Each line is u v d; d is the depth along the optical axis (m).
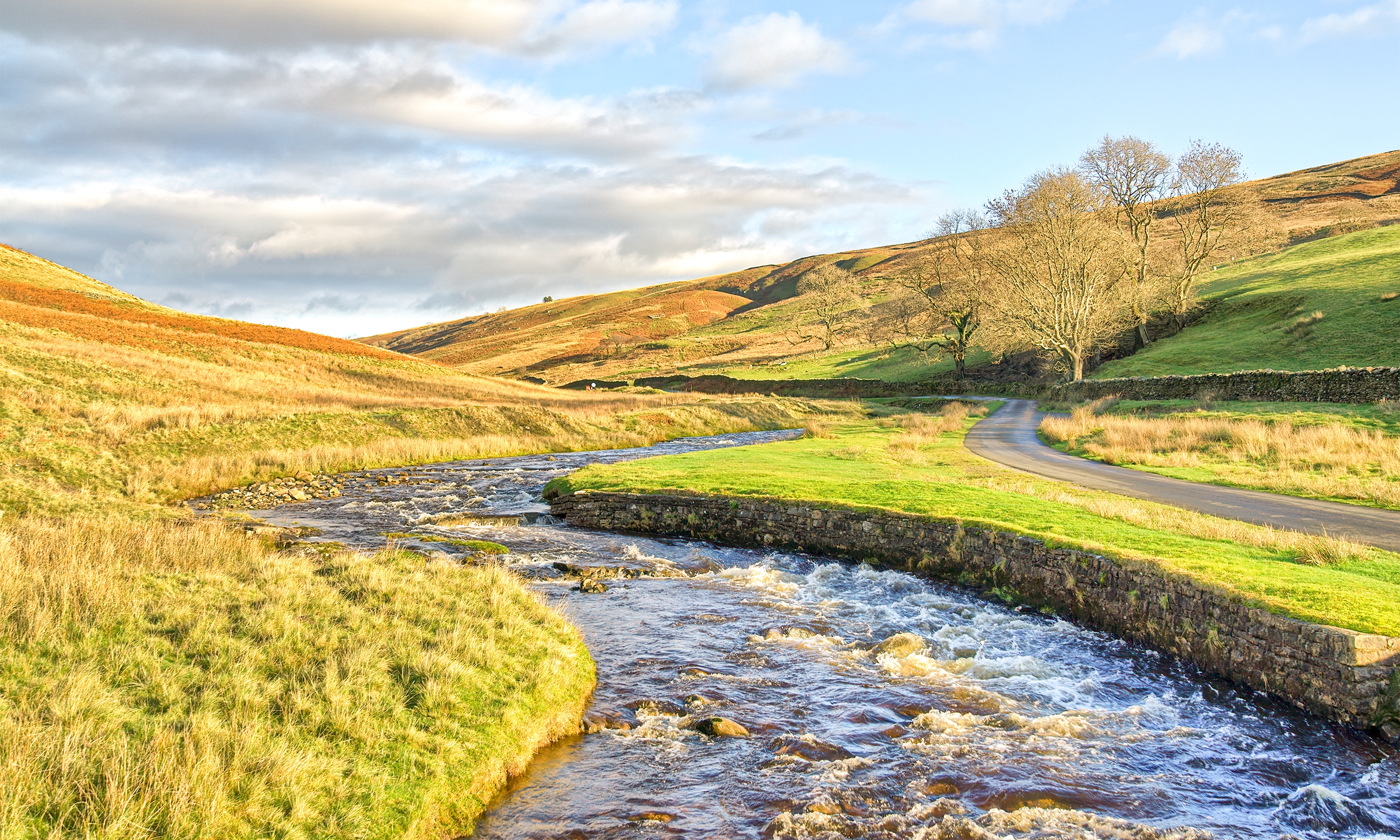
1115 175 66.94
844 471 26.77
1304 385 36.41
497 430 46.34
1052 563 13.68
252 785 6.16
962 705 9.55
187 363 55.12
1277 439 27.41
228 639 8.68
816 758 8.05
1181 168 66.31
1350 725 8.59
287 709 7.37
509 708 8.23
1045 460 31.08
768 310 187.50
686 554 18.58
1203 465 26.58
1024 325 68.25
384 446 37.75
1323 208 122.44
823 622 13.05
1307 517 17.56
